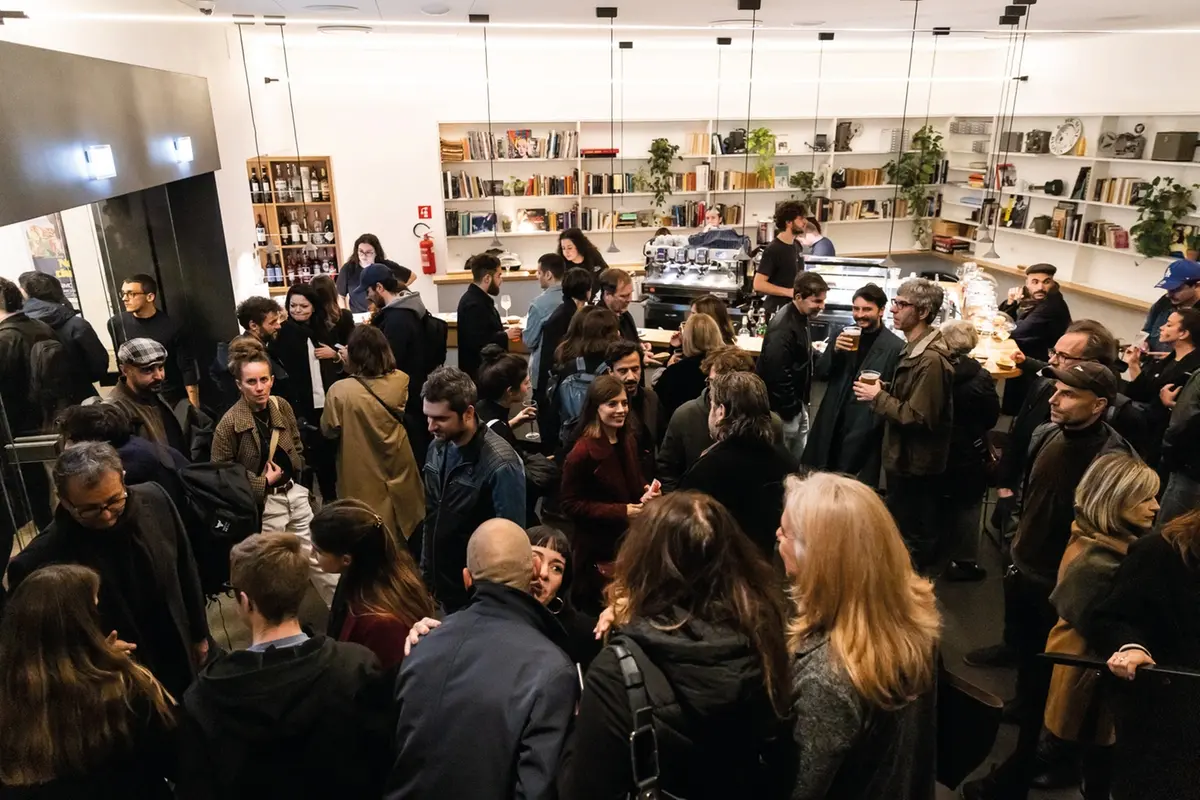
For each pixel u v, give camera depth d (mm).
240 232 6352
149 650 2359
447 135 9742
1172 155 7621
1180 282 4316
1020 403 5246
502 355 3666
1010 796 2498
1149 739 1898
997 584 4020
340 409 3496
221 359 4391
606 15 6457
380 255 7172
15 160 2619
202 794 1521
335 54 9102
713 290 7273
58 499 2170
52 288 3342
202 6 5586
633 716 1218
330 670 1585
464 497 2713
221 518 2803
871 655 1298
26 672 1522
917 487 3621
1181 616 1931
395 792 1577
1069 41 9180
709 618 1285
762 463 2443
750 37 8789
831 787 1367
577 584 2979
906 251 11352
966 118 10945
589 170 10312
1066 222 9141
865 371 3793
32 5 3203
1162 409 3783
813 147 10648
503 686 1557
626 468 2990
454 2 5789
